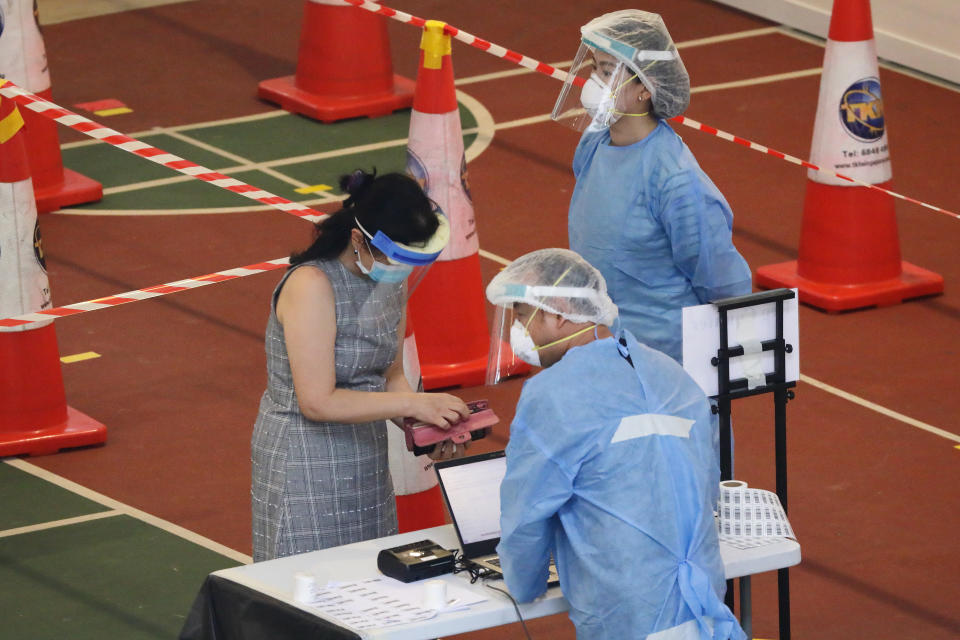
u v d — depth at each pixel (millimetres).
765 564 14875
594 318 13797
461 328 26859
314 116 40938
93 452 24641
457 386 26891
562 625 19938
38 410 24594
